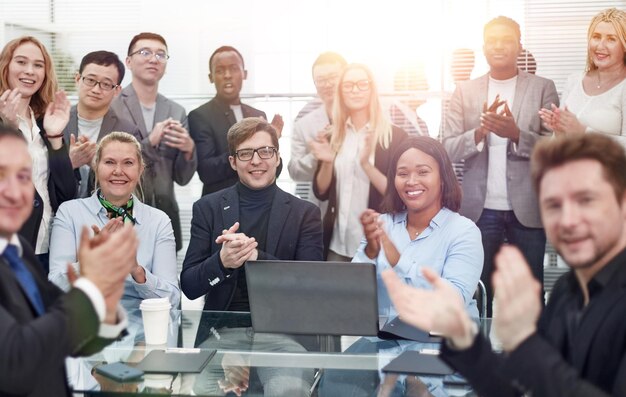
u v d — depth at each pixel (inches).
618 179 47.3
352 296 78.5
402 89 172.7
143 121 171.2
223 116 171.8
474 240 101.2
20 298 50.6
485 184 161.9
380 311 101.3
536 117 161.5
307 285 79.7
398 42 171.8
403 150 104.0
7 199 50.8
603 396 44.1
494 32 161.5
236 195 114.3
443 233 102.1
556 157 48.1
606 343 46.9
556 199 47.9
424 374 70.7
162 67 171.9
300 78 173.9
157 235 113.9
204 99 176.1
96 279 49.1
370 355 77.9
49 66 139.3
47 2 180.9
